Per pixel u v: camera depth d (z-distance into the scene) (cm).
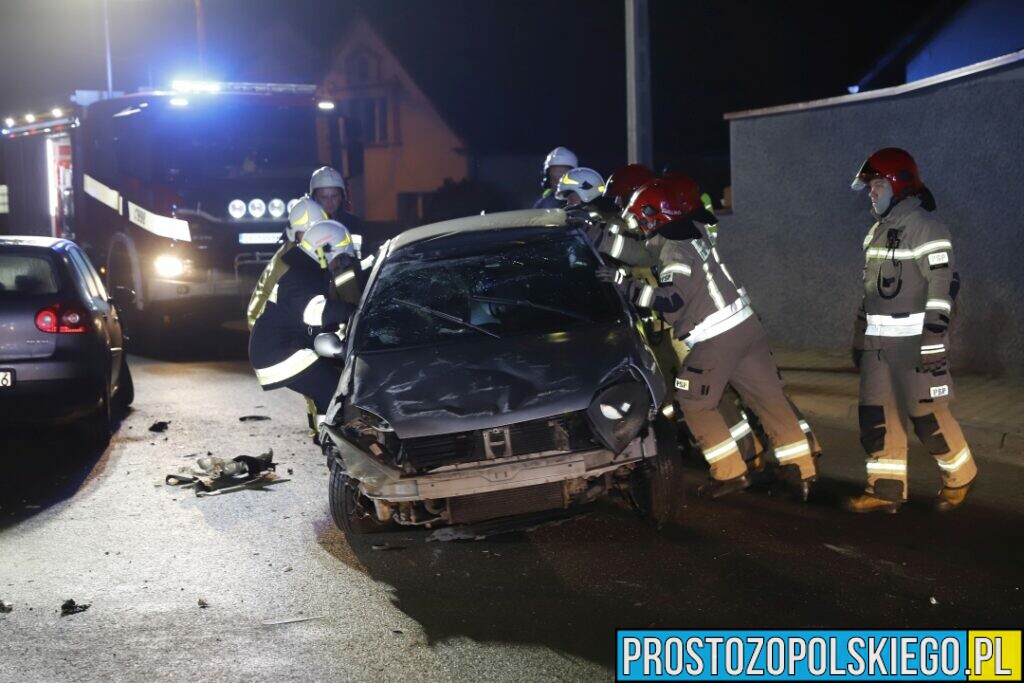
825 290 1217
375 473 576
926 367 615
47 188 1914
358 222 992
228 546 643
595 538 618
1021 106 966
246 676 465
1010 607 501
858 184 633
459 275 698
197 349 1550
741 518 641
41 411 876
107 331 960
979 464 750
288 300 722
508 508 582
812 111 1203
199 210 1581
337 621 521
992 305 1007
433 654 479
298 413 1049
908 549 578
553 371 603
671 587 542
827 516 639
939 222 604
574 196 820
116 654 494
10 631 524
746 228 1312
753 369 651
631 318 659
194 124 1582
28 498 766
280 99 1620
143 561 623
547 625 504
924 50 1809
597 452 577
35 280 896
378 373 627
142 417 1055
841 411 914
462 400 591
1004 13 1606
